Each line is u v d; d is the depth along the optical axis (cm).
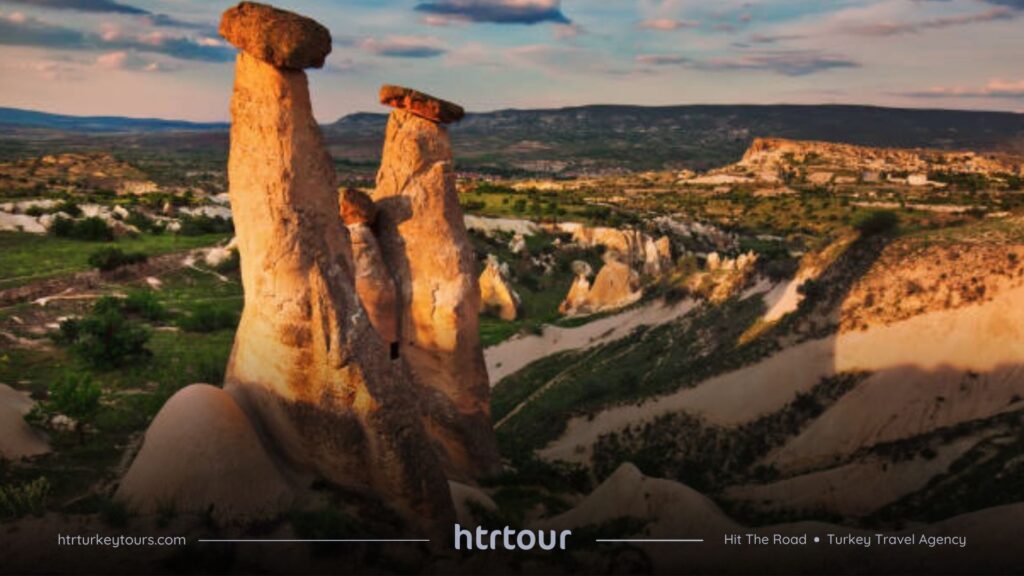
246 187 2322
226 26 2236
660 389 4241
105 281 7238
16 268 7225
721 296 5544
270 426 2441
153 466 2262
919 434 3334
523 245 11375
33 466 2791
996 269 3778
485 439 3378
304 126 2327
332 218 2397
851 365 3741
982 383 3384
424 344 3259
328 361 2302
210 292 7462
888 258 4291
